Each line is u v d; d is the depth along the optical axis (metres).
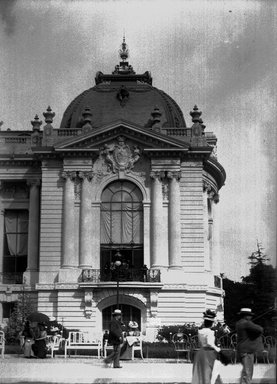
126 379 17.66
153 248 46.78
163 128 49.50
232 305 56.00
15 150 51.16
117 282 41.97
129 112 51.72
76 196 48.06
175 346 34.12
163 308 45.47
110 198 48.56
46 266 47.00
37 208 50.34
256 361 16.45
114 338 22.27
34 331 28.06
